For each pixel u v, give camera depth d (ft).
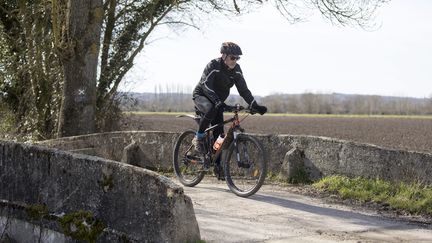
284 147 29.63
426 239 19.07
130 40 51.78
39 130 50.24
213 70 25.79
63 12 38.78
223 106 25.61
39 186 20.22
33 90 50.31
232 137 26.37
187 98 326.85
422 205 23.45
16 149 21.18
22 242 20.63
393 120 196.24
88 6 37.50
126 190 17.33
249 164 25.72
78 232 18.43
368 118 223.71
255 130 115.85
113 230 17.54
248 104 26.25
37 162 20.35
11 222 21.07
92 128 38.58
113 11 50.78
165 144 33.30
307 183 28.66
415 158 25.48
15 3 52.70
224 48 25.66
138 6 51.62
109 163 17.95
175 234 15.99
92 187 18.39
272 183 28.89
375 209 23.86
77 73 37.81
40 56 49.60
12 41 52.90
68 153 19.45
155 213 16.47
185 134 29.50
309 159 28.81
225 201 24.61
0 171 21.75
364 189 25.93
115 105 51.83
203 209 22.90
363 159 26.86
